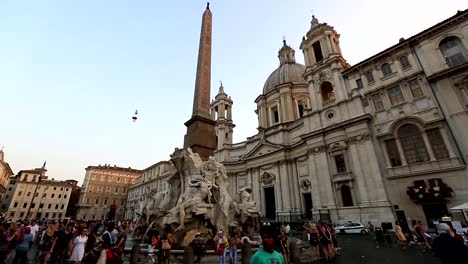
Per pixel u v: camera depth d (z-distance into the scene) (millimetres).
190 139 15641
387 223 20875
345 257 11352
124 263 9023
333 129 28453
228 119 54344
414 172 21406
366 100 26953
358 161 25406
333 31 34969
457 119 20375
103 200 69000
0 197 63906
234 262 8641
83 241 7711
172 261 8688
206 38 19078
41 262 10172
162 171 58156
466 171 18984
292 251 9570
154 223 12375
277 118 46656
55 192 67438
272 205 36188
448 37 22766
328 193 27203
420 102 22844
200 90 16641
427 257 10750
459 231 14117
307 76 35219
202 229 10891
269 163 37812
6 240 8188
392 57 25984
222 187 14109
